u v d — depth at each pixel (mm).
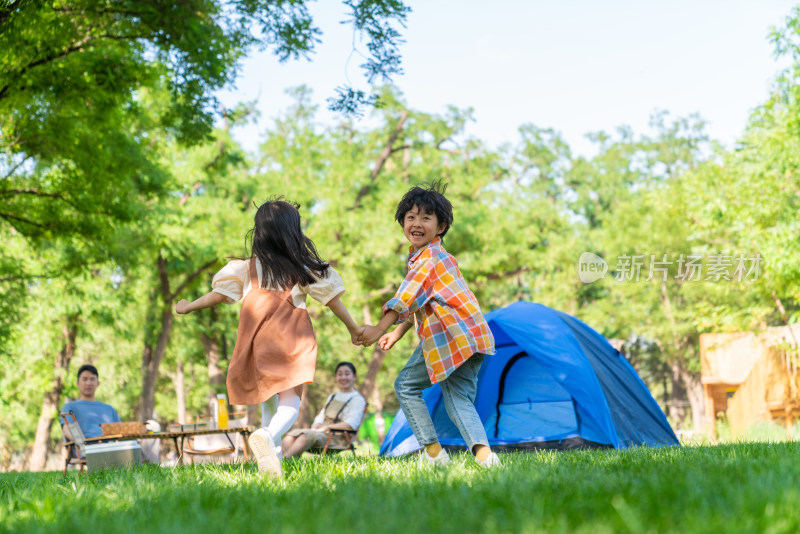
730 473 2967
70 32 9852
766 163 15539
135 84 11133
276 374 3766
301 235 4066
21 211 12297
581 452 5504
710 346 21297
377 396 36125
